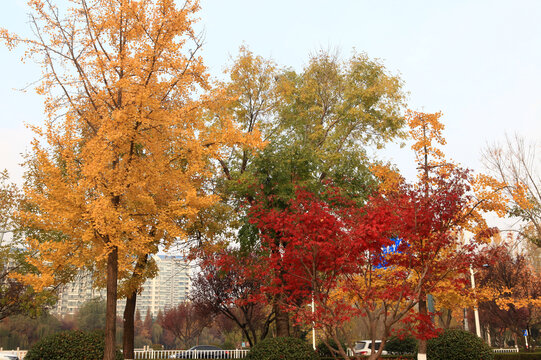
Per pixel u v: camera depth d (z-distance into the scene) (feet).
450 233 31.14
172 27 34.47
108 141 32.45
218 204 57.11
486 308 92.68
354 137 69.10
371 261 30.68
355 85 67.05
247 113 65.10
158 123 33.78
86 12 35.35
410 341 82.38
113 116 31.94
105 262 49.29
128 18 35.53
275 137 57.31
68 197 32.63
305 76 69.72
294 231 28.37
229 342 133.90
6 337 155.94
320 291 30.48
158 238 39.47
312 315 28.09
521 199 38.91
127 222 32.27
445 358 46.34
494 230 31.63
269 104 65.10
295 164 53.01
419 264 30.35
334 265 28.40
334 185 53.16
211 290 81.15
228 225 59.16
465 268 30.50
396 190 35.86
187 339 163.53
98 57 33.58
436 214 30.32
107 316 33.63
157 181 35.81
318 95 68.64
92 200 33.71
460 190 30.86
